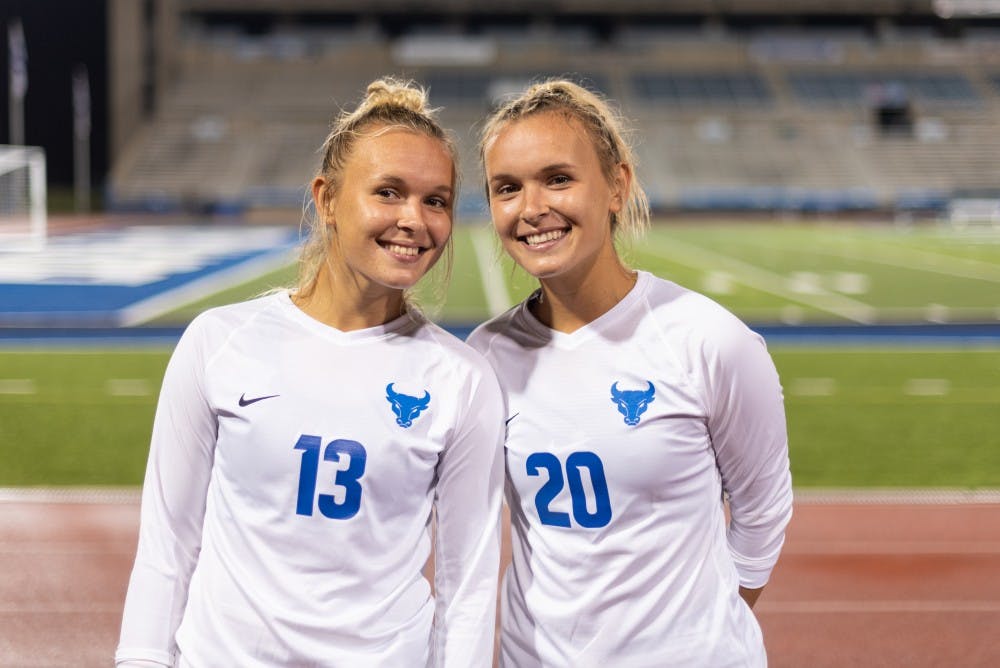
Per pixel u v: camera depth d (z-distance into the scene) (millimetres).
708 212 24312
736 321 1445
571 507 1412
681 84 28938
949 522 3686
